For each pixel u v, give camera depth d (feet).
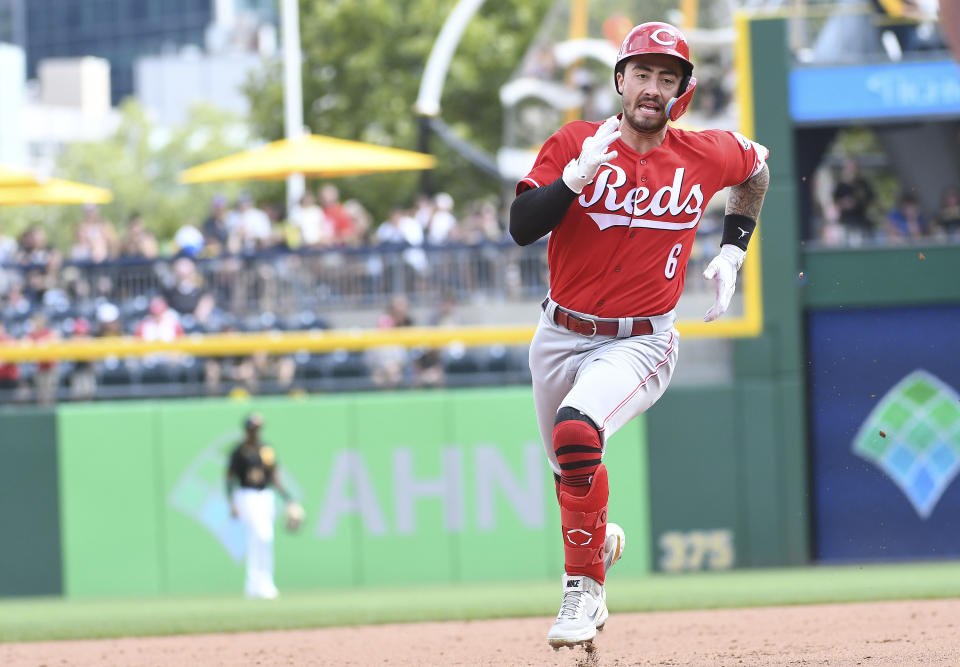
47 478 151.33
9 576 150.71
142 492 151.02
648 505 151.23
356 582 150.10
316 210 191.62
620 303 52.95
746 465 151.84
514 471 151.02
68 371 159.74
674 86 49.93
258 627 101.30
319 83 376.48
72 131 633.61
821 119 153.07
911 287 152.66
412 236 180.86
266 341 149.28
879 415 153.79
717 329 152.25
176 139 557.33
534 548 150.82
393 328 155.02
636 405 52.95
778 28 153.48
